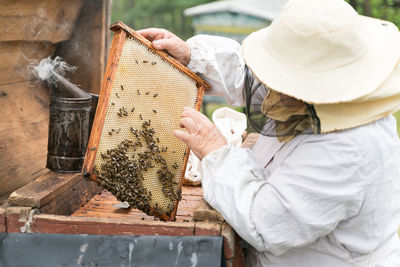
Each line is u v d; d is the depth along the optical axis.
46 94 2.56
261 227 1.51
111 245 1.59
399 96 1.51
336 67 1.43
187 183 2.42
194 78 1.94
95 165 1.67
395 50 1.51
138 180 1.77
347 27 1.41
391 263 1.67
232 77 2.07
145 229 1.63
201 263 1.53
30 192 1.79
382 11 7.43
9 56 2.20
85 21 2.58
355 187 1.45
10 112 2.24
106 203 2.26
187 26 12.99
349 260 1.62
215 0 13.20
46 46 2.46
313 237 1.51
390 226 1.64
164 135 1.85
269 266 1.70
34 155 2.29
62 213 1.96
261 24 8.89
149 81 1.80
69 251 1.59
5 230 1.71
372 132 1.48
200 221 1.67
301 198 1.47
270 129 1.62
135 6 13.34
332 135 1.47
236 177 1.60
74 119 2.04
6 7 2.05
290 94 1.42
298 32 1.44
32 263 1.59
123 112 1.71
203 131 1.72
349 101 1.38
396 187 1.61
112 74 1.67
